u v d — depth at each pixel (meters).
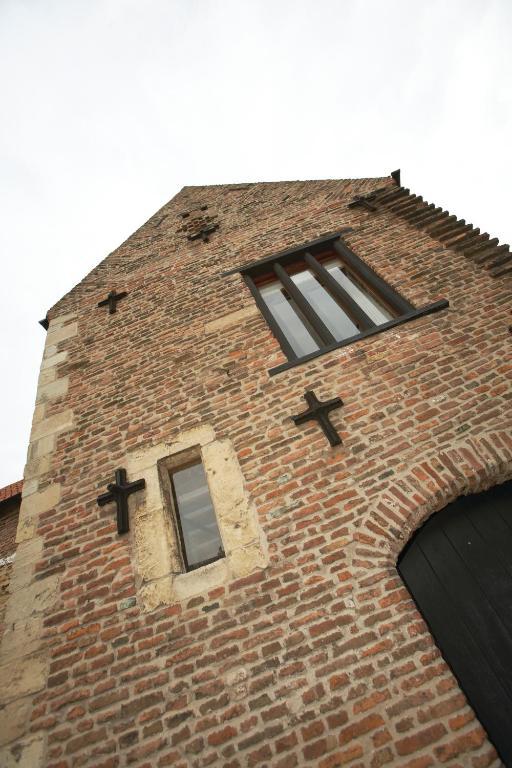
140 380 4.07
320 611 2.33
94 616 2.59
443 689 1.99
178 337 4.42
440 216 4.73
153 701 2.21
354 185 5.97
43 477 3.49
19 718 2.27
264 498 2.85
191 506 3.44
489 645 2.22
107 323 5.10
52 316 5.61
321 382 3.40
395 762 1.83
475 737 1.85
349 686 2.07
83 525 3.07
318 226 5.40
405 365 3.33
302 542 2.60
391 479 2.72
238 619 2.40
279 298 4.82
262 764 1.92
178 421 3.52
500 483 2.71
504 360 3.15
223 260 5.42
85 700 2.27
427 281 4.01
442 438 2.83
